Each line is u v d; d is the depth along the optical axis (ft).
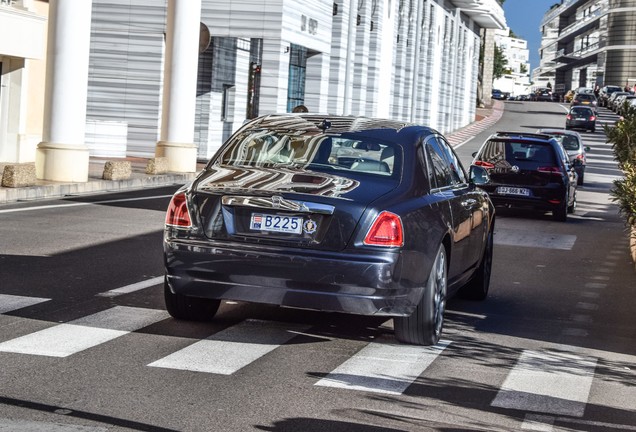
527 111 347.15
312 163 29.04
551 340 31.24
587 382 25.67
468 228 33.04
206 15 118.73
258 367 25.11
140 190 79.36
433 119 222.48
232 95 127.44
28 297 32.58
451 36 241.55
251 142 30.30
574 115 251.80
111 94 117.29
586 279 45.70
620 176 139.23
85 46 74.74
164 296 31.45
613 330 33.58
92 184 75.66
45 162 73.77
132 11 115.96
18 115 95.09
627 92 371.97
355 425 20.49
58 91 73.87
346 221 26.89
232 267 27.20
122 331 28.35
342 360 26.48
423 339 28.60
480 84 370.12
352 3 125.18
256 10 118.01
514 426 21.17
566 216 74.54
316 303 26.96
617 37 483.10
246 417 20.70
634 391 25.09
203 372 24.27
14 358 24.54
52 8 74.18
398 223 27.07
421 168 29.81
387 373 25.29
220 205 27.58
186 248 27.61
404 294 27.25
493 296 39.52
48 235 48.21
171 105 96.37
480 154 75.66
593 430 21.27
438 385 24.35
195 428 19.75
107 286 35.42
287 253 26.81
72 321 29.27
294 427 20.17
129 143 117.19
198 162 114.32
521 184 73.82
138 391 22.24
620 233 68.23
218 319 30.89
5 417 19.66
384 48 172.86
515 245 57.98
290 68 139.23
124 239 48.29
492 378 25.48
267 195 27.20
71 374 23.35
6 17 88.69
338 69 149.79
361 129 30.55
